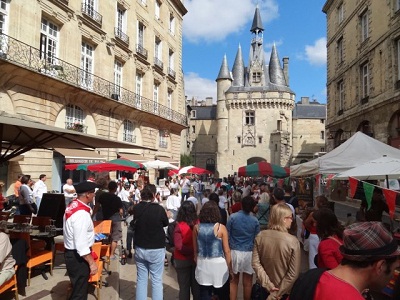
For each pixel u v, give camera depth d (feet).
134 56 74.84
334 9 85.30
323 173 26.30
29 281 18.97
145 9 80.28
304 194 44.65
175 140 97.25
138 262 15.43
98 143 23.30
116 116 67.00
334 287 5.48
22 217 22.93
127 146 24.58
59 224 23.21
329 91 89.45
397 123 53.88
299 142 208.33
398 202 27.35
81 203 13.97
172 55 99.04
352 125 71.82
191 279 15.74
